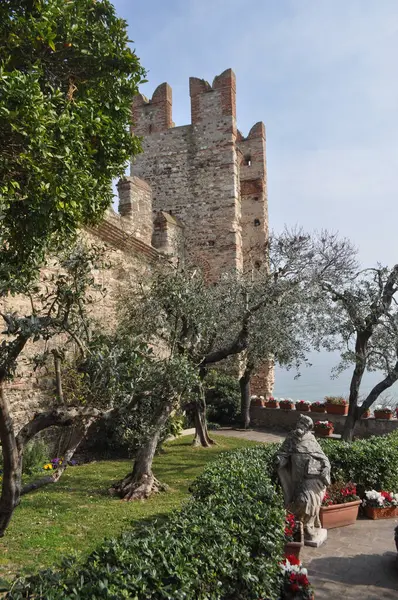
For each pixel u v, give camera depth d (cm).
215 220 2072
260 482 648
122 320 1124
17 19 545
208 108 2133
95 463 1159
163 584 366
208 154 2114
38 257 623
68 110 559
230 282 1402
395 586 606
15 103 466
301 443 769
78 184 545
